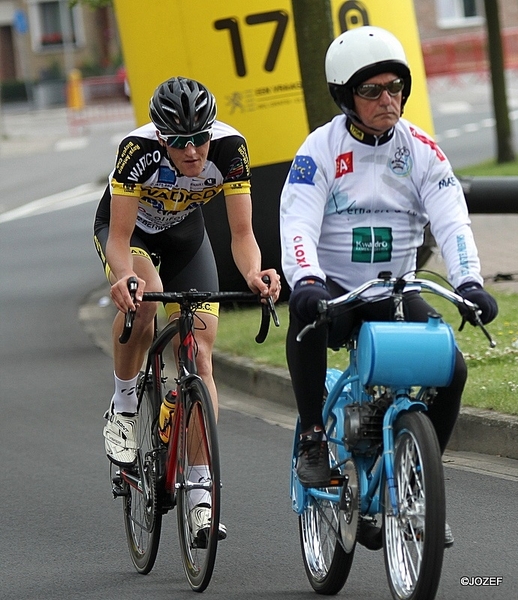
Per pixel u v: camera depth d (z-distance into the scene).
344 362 19.72
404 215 10.59
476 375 17.95
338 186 10.48
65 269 37.44
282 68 27.03
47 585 11.95
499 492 13.96
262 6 26.91
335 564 10.73
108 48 123.50
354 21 27.28
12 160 73.62
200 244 13.02
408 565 9.77
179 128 11.19
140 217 12.59
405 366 9.56
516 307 22.89
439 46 86.88
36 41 124.06
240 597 11.16
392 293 9.95
